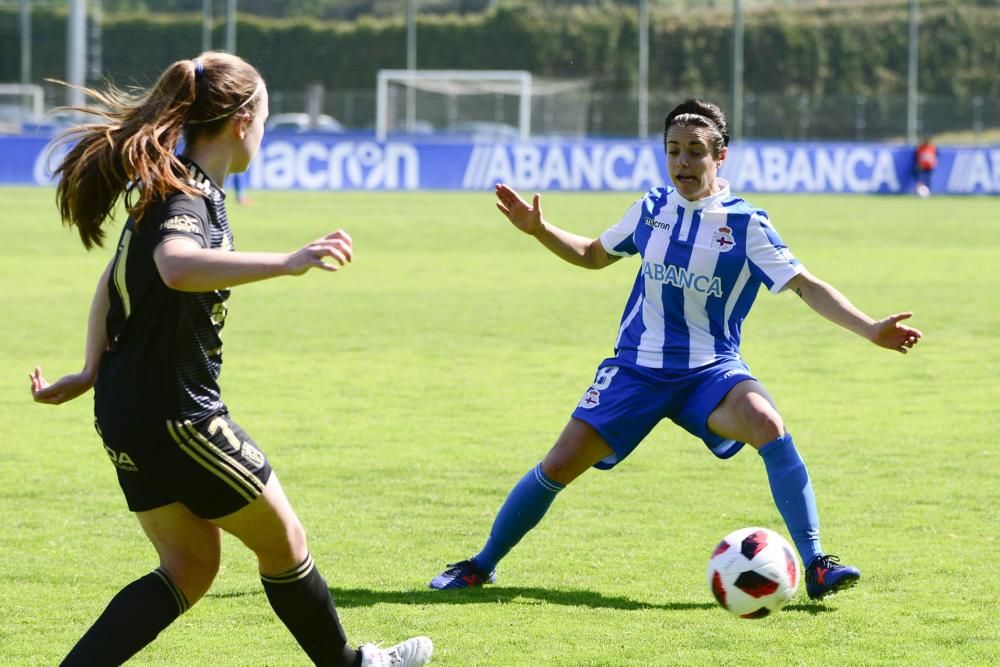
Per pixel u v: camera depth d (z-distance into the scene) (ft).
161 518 45.16
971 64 600.80
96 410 43.83
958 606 58.65
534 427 99.91
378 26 550.77
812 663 51.24
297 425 100.17
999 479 83.92
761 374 125.29
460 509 76.43
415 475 84.79
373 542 69.56
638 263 238.68
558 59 570.05
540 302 179.63
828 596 60.08
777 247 58.54
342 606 58.80
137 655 52.47
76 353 132.57
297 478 83.76
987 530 71.77
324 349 138.00
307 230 273.13
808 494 58.49
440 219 319.68
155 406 42.52
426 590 61.36
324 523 73.26
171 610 44.88
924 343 145.38
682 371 59.77
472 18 563.89
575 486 82.23
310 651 46.68
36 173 397.80
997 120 517.55
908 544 69.05
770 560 51.49
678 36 579.48
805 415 105.50
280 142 426.51
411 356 133.80
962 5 606.96
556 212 333.42
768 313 171.63
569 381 119.96
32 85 506.48
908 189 468.75
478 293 188.96
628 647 53.16
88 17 522.47
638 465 88.22
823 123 518.37
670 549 68.18
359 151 431.02
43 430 98.27
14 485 81.66
